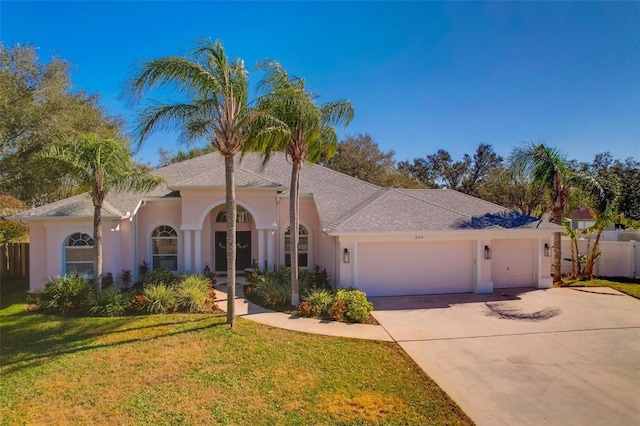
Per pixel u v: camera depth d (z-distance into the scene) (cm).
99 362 931
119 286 1741
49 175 2216
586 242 2270
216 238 2155
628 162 3722
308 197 2117
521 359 967
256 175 2030
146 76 1095
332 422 677
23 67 2262
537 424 676
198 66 1094
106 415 699
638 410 721
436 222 1720
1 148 2278
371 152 4806
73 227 1689
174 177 2198
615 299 1622
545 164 1970
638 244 2084
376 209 1767
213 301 1509
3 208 2367
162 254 2028
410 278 1709
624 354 1001
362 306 1323
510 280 1864
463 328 1221
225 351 1002
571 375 873
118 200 1894
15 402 744
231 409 718
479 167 5306
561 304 1537
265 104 1254
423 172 5656
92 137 1396
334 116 1477
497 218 1870
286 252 2105
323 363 934
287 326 1223
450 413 711
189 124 1202
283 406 729
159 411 711
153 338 1098
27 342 1070
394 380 844
